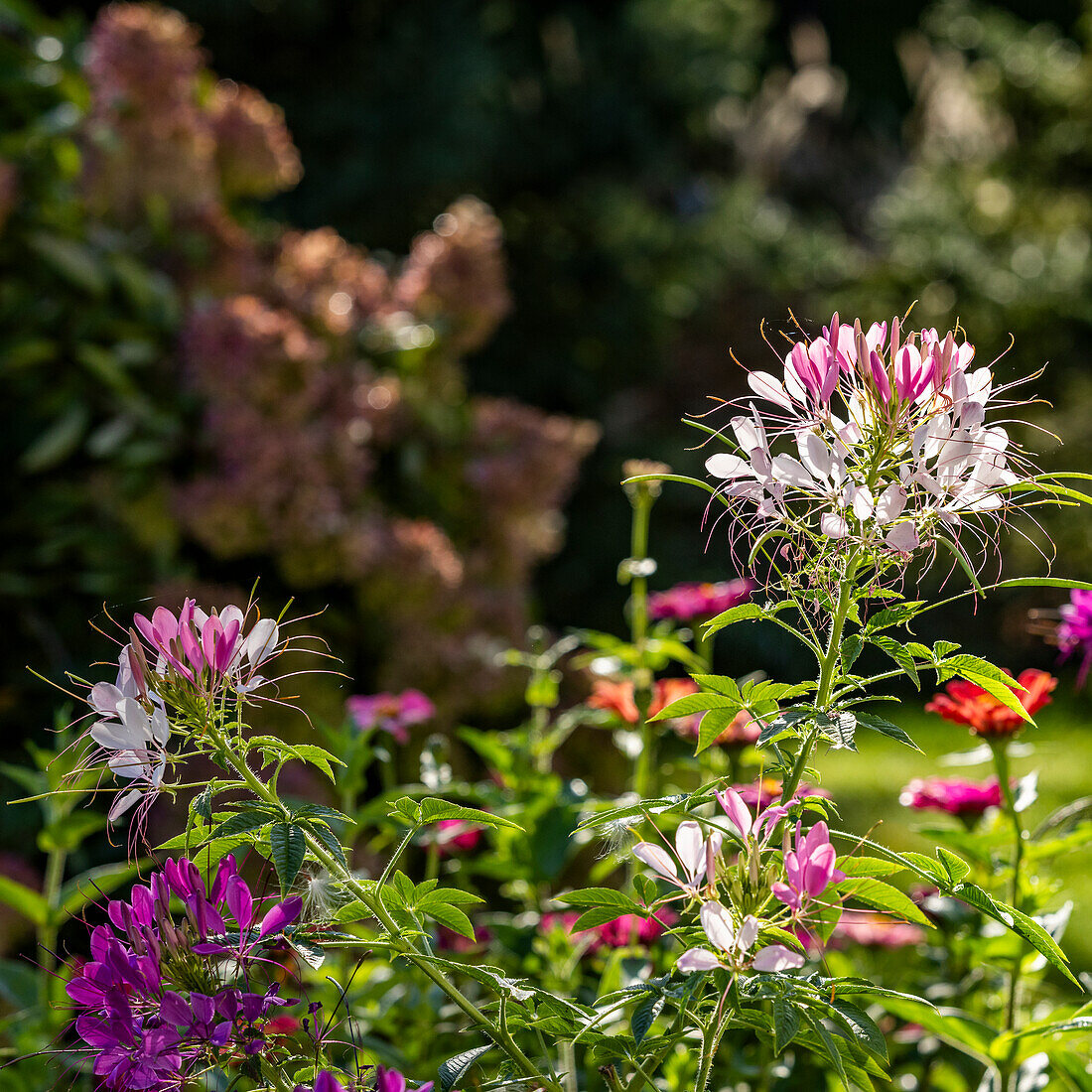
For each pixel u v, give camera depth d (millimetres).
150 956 913
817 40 12352
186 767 2385
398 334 3318
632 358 7383
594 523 6785
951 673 906
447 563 3006
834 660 934
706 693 948
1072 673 5891
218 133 3301
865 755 4957
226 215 3527
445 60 6648
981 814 1686
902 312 7805
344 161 6527
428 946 1029
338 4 6602
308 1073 1000
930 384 892
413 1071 1521
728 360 7629
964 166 9102
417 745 2920
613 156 8102
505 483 3316
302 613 2998
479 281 3400
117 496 2902
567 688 3227
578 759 3113
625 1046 978
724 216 8195
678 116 8383
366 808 1613
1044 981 2113
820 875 851
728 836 915
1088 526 6246
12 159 3049
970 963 1693
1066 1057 1335
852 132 11227
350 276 3445
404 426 3318
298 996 1472
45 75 3191
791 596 952
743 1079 1550
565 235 7418
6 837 2678
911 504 968
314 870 1137
